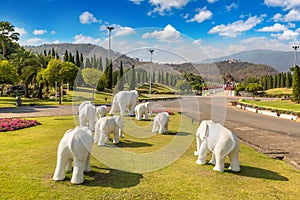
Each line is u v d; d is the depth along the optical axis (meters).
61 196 3.50
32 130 8.41
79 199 3.43
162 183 4.09
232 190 3.88
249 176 4.51
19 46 47.84
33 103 21.55
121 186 3.90
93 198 3.46
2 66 22.62
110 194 3.60
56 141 6.79
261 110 18.09
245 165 5.17
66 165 4.25
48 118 11.81
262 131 10.11
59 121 10.64
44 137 7.30
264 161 5.52
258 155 6.02
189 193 3.73
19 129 8.59
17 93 32.88
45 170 4.48
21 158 5.18
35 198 3.41
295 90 24.50
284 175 4.62
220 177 4.40
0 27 43.19
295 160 5.76
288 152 6.50
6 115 13.23
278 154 6.24
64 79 20.00
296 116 14.05
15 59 31.59
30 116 12.78
